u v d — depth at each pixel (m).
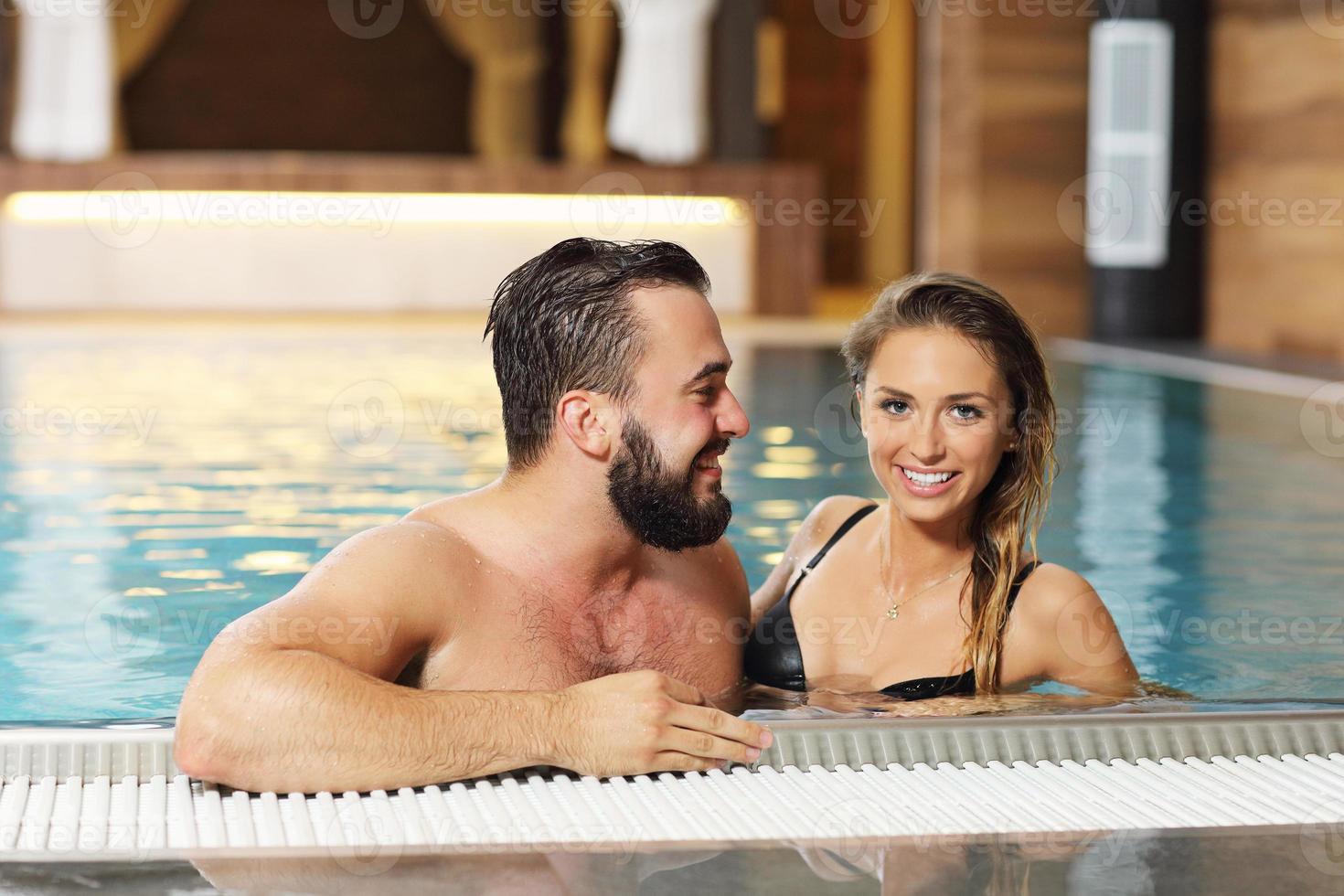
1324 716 1.62
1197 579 2.98
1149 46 8.99
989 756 1.58
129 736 1.50
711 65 11.90
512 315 1.69
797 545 2.18
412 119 14.05
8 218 10.09
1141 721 1.59
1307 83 7.98
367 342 8.41
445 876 1.22
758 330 9.48
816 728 1.55
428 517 1.74
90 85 11.61
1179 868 1.25
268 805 1.41
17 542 3.23
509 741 1.47
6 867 1.23
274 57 13.82
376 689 1.45
